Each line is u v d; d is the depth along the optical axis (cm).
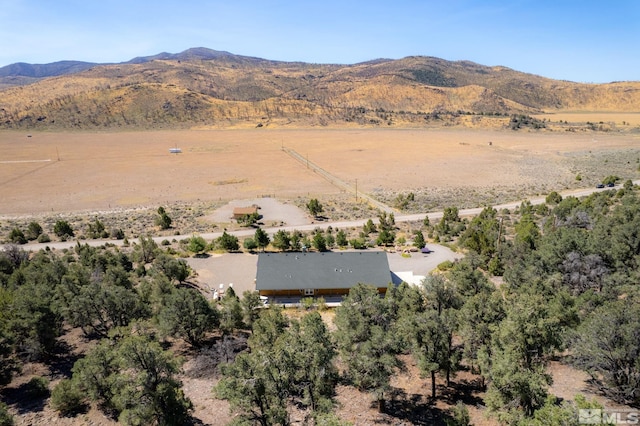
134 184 14512
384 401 3114
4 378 3494
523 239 5997
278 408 2347
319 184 14500
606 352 2898
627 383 2805
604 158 18125
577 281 4259
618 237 4759
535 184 13912
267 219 10225
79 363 3272
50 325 3997
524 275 4444
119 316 4256
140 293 4922
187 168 17112
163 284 4809
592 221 7106
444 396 3312
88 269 5556
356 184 14138
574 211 7769
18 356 3981
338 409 3130
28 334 3922
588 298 3794
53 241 8700
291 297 5681
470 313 3161
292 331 3003
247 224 9575
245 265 7075
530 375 2497
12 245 6994
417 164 17850
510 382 2472
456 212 9712
